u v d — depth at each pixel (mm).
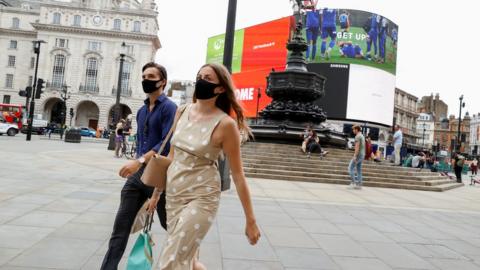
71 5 64250
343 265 4066
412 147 61312
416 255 4680
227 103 2400
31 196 6348
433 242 5453
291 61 19188
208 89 2250
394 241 5336
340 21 47594
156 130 3160
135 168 2881
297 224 5941
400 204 9156
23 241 3967
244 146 15312
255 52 48344
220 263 3826
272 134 16750
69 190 7234
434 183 14148
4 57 68375
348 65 46750
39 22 64938
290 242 4832
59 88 64188
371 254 4570
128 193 3043
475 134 95250
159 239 4492
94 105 66688
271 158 13586
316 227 5836
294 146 15398
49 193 6754
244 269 3707
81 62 64500
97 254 3750
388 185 12883
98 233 4473
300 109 17906
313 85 18078
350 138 45938
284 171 12641
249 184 10508
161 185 2490
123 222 3000
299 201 8258
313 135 14867
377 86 47781
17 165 10500
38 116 48250
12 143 20297
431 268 4188
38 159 12625
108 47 64688
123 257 3799
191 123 2338
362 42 47188
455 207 9500
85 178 9023
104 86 64438
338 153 15438
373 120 47281
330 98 46938
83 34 64625
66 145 23406
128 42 64562
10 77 68438
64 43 64750
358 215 7184
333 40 47531
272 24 47188
